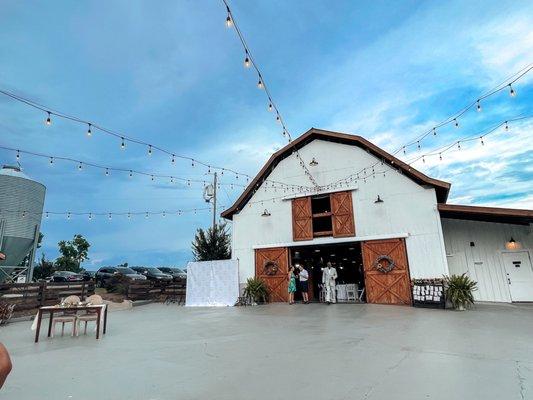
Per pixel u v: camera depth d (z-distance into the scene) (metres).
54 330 8.84
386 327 7.94
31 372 4.89
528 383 3.96
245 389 3.99
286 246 15.60
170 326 9.28
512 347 5.77
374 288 13.62
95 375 4.69
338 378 4.28
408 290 12.94
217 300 15.30
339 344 6.22
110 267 25.53
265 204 16.62
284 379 4.30
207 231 20.89
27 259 19.05
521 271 13.40
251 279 15.48
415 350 5.62
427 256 13.00
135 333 8.21
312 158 16.05
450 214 13.94
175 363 5.27
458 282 11.46
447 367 4.63
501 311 10.65
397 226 13.72
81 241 36.88
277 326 8.62
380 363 4.90
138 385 4.24
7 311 10.59
